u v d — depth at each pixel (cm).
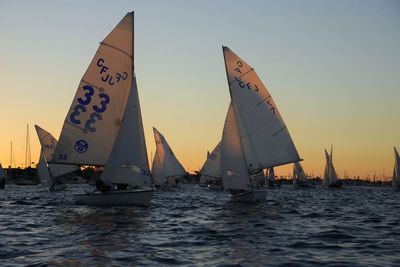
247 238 1908
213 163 8069
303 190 10131
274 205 3834
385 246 1736
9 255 1488
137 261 1414
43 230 2067
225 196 5725
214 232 2088
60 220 2436
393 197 6825
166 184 7925
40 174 8244
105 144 3400
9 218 2552
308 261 1450
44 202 3947
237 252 1587
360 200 5506
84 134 3394
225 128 3791
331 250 1645
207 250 1622
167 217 2702
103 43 3369
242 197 3859
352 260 1470
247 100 4178
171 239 1864
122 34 3378
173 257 1486
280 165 4272
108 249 1600
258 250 1630
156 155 7675
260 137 4216
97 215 2659
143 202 3062
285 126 4303
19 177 13462
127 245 1694
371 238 1939
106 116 3394
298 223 2505
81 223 2312
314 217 2891
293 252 1599
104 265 1352
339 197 6372
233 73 4156
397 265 1403
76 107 3388
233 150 3784
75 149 3391
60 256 1472
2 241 1758
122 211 2875
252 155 4097
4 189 8300
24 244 1692
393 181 10238
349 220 2728
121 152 3041
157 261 1420
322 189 10944
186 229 2181
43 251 1555
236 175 3778
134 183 3038
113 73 3388
